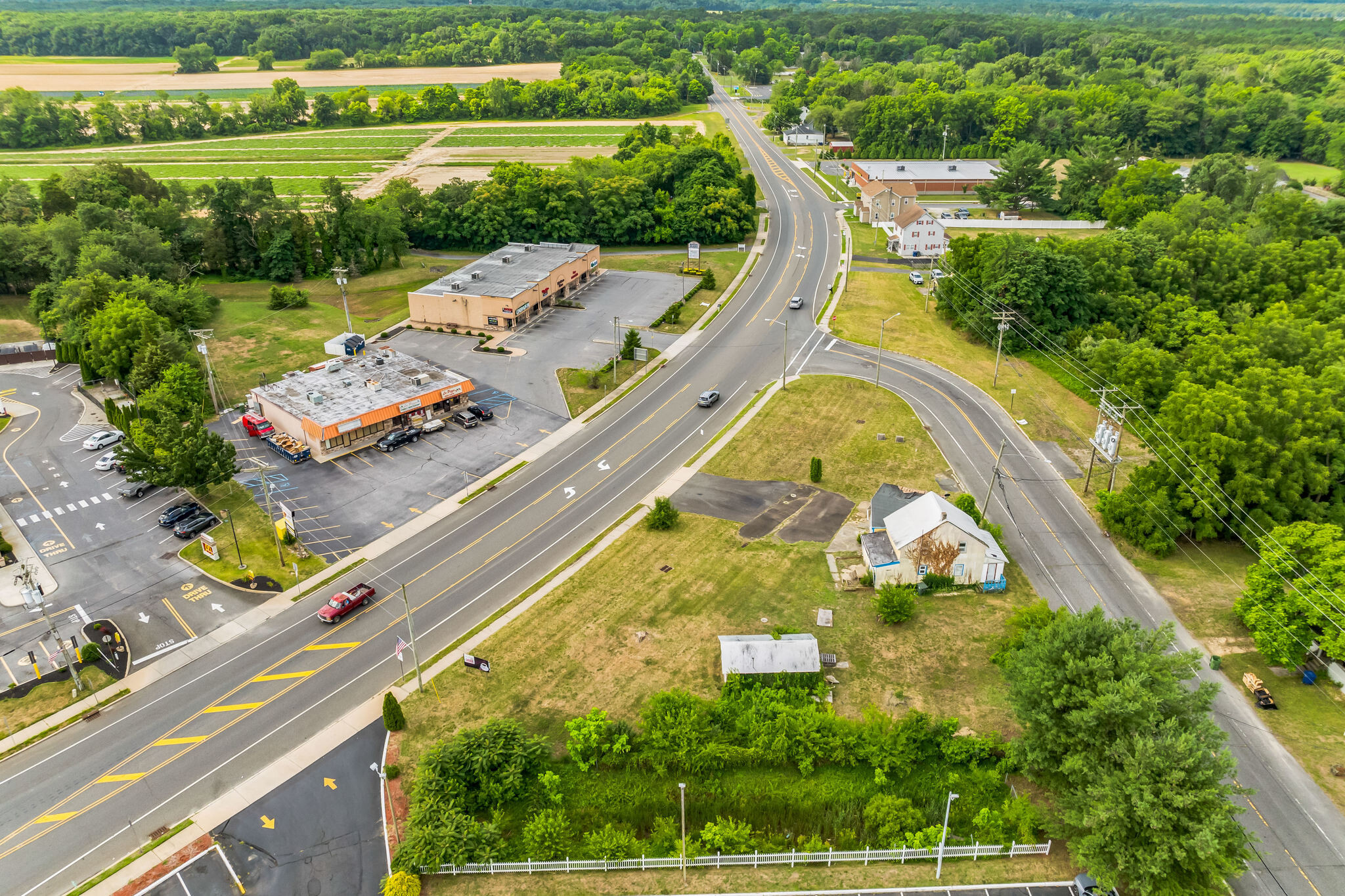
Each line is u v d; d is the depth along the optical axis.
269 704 67.69
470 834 55.47
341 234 166.88
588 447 105.69
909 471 99.31
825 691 67.12
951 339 136.62
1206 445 83.69
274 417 108.00
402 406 107.44
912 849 55.91
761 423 110.44
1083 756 53.62
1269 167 187.88
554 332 139.38
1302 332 108.12
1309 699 66.50
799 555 84.81
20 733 64.81
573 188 180.75
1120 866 49.31
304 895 53.31
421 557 85.44
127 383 117.81
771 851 57.09
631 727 64.38
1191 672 55.84
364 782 61.03
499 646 73.56
